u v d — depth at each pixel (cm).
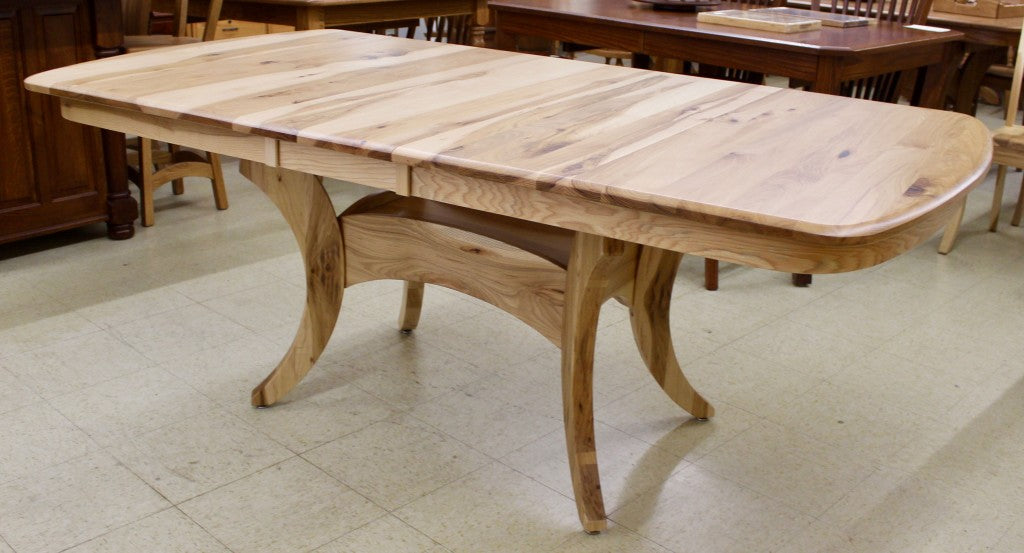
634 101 174
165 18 479
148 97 169
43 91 180
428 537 168
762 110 169
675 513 177
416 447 197
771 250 115
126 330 248
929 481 190
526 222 192
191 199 363
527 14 340
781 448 201
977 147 146
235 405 212
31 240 313
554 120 158
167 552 163
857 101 179
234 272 290
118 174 310
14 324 249
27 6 281
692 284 291
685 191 119
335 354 237
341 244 199
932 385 230
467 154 134
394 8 360
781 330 259
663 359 198
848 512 179
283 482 183
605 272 162
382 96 174
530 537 169
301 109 162
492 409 213
